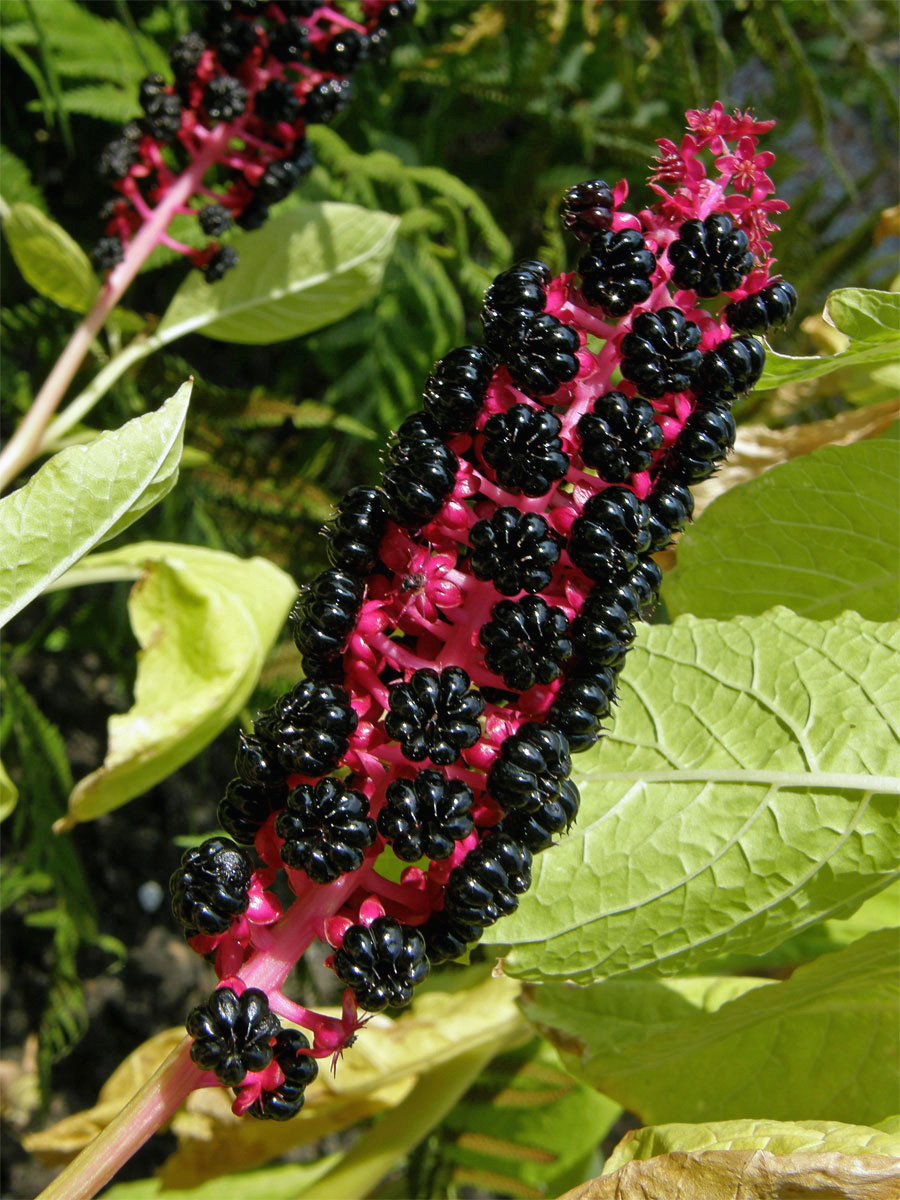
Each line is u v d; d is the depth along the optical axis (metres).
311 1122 0.26
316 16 0.23
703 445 0.14
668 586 0.22
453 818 0.13
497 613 0.14
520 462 0.14
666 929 0.17
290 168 0.24
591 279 0.14
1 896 0.34
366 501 0.14
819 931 0.25
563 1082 0.31
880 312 0.17
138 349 0.27
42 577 0.15
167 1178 0.27
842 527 0.20
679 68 0.40
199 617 0.24
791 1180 0.14
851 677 0.17
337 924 0.14
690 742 0.17
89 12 0.36
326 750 0.13
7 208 0.26
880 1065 0.19
